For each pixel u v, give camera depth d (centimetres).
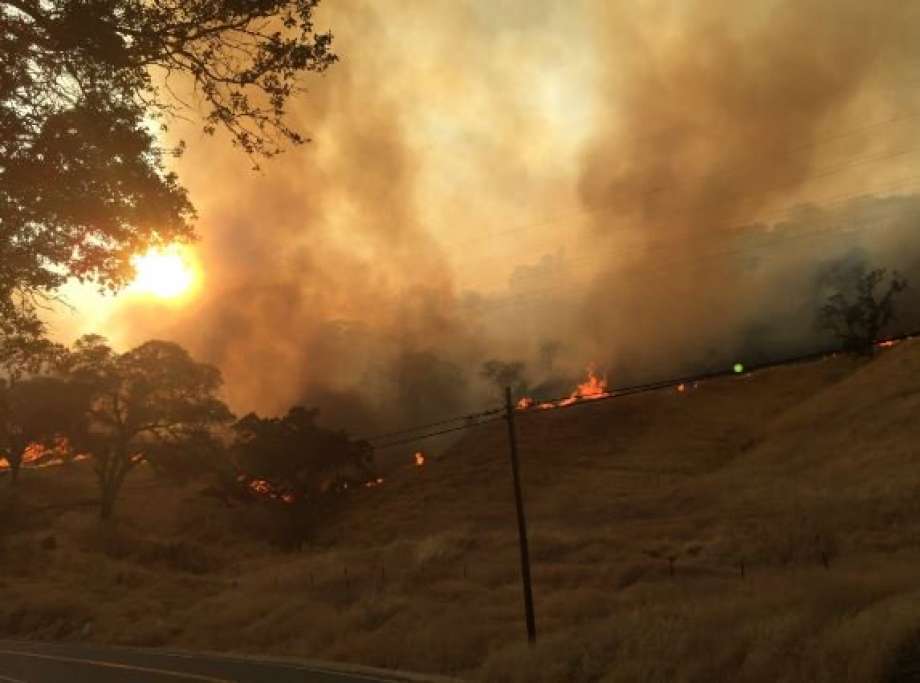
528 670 1783
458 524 7538
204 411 8181
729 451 9512
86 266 1010
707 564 3744
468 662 2119
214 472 8575
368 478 8806
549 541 4616
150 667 2294
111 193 957
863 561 3145
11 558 5600
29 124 911
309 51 937
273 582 4284
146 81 930
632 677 1507
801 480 6456
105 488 7988
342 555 4769
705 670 1402
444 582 3650
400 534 7650
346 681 1920
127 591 4572
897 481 5206
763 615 1650
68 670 2242
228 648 2888
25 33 878
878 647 1121
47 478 9594
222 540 8156
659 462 9431
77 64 905
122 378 7850
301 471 8531
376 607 2938
